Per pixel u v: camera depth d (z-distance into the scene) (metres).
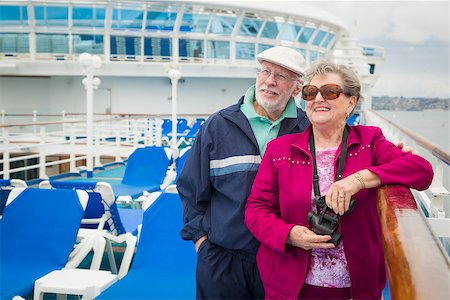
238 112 2.76
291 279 2.23
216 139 2.73
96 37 25.77
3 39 25.12
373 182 1.95
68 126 18.81
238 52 27.81
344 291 2.22
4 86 26.98
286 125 2.73
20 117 24.09
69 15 25.03
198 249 2.77
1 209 4.63
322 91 2.16
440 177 3.54
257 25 27.78
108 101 26.81
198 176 2.79
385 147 2.19
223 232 2.64
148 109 27.00
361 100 2.31
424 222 1.41
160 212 3.74
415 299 1.01
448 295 1.00
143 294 3.13
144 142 16.22
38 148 13.88
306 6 29.83
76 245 4.02
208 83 27.38
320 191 2.18
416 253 1.20
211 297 2.68
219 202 2.73
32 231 3.82
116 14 25.34
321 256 2.22
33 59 25.28
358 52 20.11
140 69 25.81
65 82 26.91
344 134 2.23
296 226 2.12
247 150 2.68
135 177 7.89
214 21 26.78
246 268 2.66
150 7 25.42
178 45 26.66
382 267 2.25
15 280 3.37
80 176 11.36
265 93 2.63
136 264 3.59
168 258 3.59
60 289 3.21
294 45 29.89
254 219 2.28
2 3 24.42
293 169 2.26
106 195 4.24
